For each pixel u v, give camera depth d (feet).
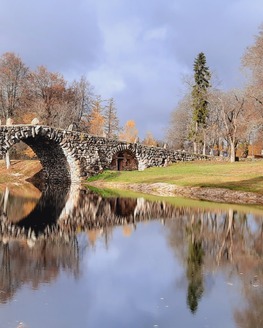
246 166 154.30
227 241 53.42
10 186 144.25
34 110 234.79
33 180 170.09
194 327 27.50
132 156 182.80
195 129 247.29
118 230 60.85
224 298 32.60
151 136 352.28
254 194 102.94
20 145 228.22
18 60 244.63
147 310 30.01
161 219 71.72
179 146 317.83
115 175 157.69
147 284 35.58
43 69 257.96
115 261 42.60
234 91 205.46
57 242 51.16
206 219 71.56
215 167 158.92
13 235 54.90
